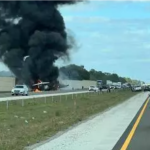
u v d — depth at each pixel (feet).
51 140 43.70
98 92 281.74
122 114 89.86
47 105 122.31
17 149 35.83
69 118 74.84
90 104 135.64
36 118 76.23
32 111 96.63
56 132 52.54
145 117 80.02
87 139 44.57
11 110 98.32
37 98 154.40
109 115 87.20
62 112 92.94
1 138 43.29
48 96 163.53
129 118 77.46
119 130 54.60
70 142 41.81
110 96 221.87
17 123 64.75
